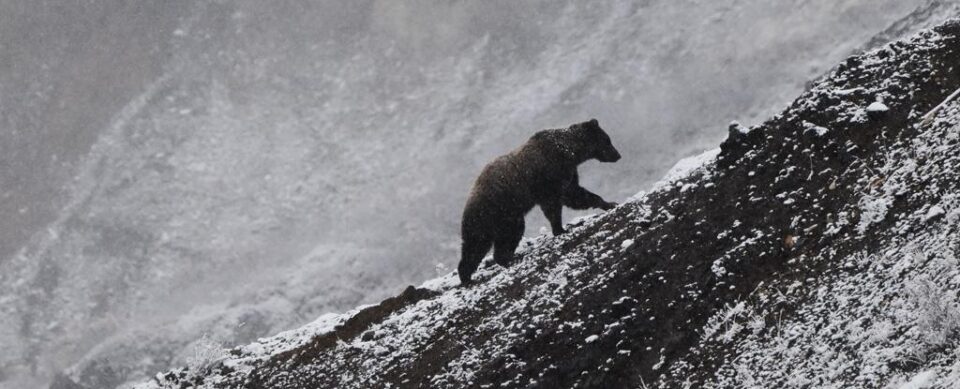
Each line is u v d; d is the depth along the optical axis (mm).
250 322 55500
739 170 9453
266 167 73312
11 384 60375
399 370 10273
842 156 8531
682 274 8555
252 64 87938
